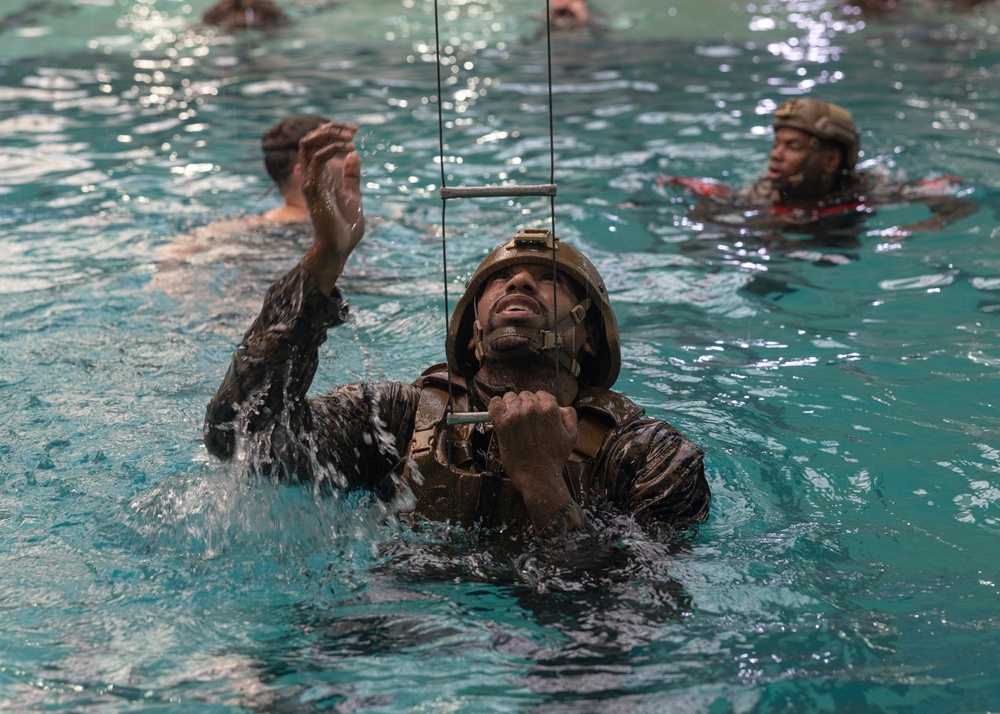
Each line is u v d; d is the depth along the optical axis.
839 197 6.08
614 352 2.92
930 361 4.03
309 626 2.43
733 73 9.56
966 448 3.34
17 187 6.49
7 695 2.20
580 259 2.88
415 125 7.91
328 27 12.28
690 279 4.97
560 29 11.97
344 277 4.96
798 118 6.02
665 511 2.70
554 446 2.60
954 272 4.94
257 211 6.03
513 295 2.75
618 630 2.37
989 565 2.69
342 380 3.88
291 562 2.67
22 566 2.69
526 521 2.68
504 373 2.80
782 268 5.10
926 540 2.81
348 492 2.86
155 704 2.17
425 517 2.74
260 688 2.21
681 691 2.18
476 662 2.28
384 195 6.29
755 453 3.32
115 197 6.31
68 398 3.75
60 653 2.34
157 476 3.17
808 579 2.59
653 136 7.57
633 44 11.08
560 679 2.22
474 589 2.54
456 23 12.48
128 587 2.59
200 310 4.57
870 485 3.12
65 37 11.73
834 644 2.33
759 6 13.22
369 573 2.61
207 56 10.66
